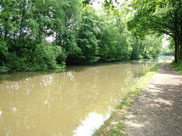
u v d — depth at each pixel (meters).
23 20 14.44
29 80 10.52
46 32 18.27
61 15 18.08
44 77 11.88
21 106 5.65
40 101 6.26
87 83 9.98
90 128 3.98
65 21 19.83
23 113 5.01
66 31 19.23
